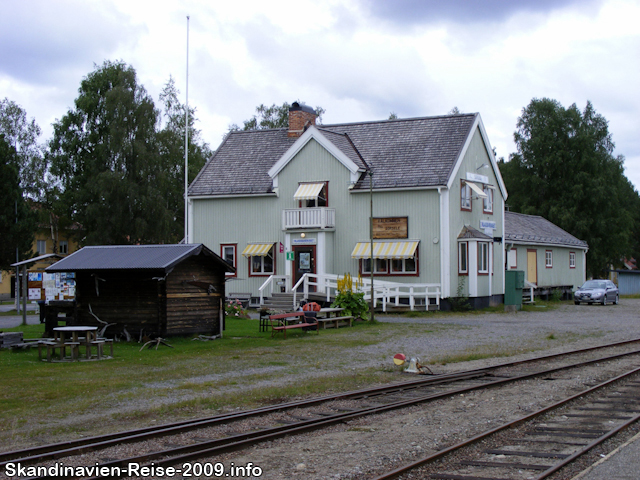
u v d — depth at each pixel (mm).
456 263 35625
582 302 43781
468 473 8336
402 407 12508
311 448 9570
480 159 39406
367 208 36438
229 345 21484
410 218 35562
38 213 55938
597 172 67875
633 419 10969
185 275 22344
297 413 11977
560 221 66500
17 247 43781
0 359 18359
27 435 10305
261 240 38906
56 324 22953
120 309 22141
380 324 28594
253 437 10031
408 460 8992
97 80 59875
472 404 12836
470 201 37688
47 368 16844
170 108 65062
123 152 55344
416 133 38750
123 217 54812
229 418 11242
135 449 9461
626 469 8164
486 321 30234
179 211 64438
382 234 36094
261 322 25719
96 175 55594
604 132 69625
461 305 35000
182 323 22188
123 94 56125
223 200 40000
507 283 36938
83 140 59344
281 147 41719
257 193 38875
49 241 65250
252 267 38969
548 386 14844
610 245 67938
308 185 37656
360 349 20797
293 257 36844
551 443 9789
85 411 12062
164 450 9164
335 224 37156
